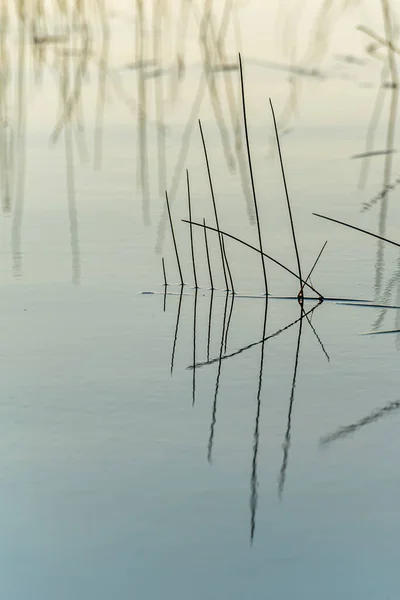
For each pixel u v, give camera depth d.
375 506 3.19
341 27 11.98
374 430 3.68
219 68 9.81
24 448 3.55
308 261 5.57
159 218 6.36
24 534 3.05
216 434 3.66
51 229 6.16
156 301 5.04
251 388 4.06
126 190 7.00
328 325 4.72
